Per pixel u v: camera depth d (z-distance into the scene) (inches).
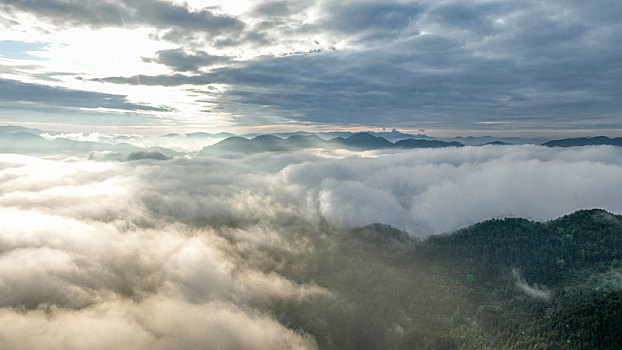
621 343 6653.5
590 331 7096.5
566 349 6904.5
